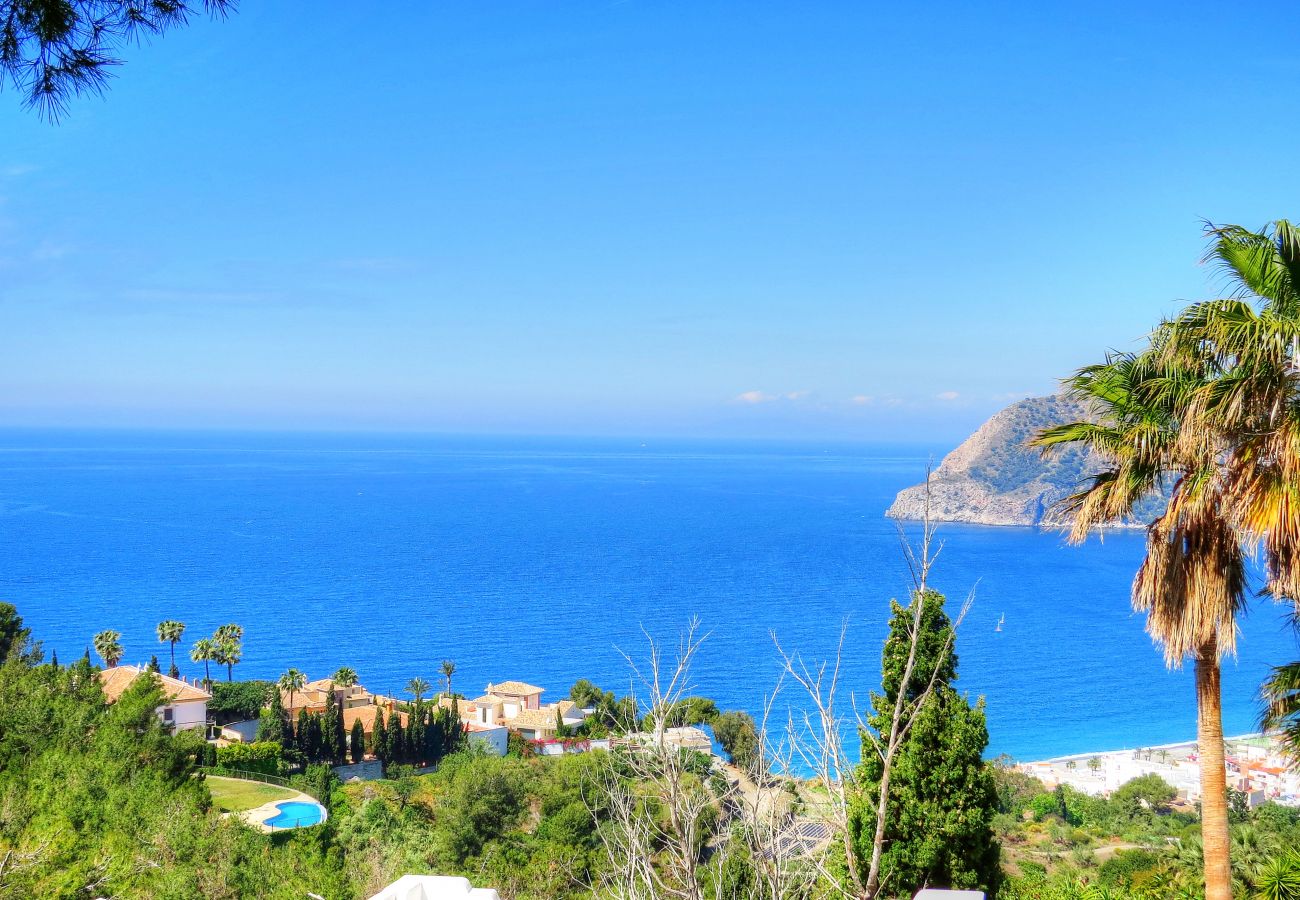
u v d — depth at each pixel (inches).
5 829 1010.1
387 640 7037.4
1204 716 451.2
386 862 1622.8
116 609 7795.3
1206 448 437.4
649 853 359.9
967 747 557.9
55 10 236.8
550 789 1871.3
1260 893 517.0
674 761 366.0
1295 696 488.1
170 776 1601.9
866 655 5782.5
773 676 5231.3
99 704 1759.4
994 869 567.2
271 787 2191.2
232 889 1119.6
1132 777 3427.7
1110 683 6156.5
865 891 322.7
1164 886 733.3
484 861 1596.9
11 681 1648.6
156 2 244.4
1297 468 403.9
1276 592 437.1
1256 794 2470.5
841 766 357.7
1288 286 435.5
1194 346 448.1
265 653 6584.6
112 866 971.3
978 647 7175.2
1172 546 454.3
